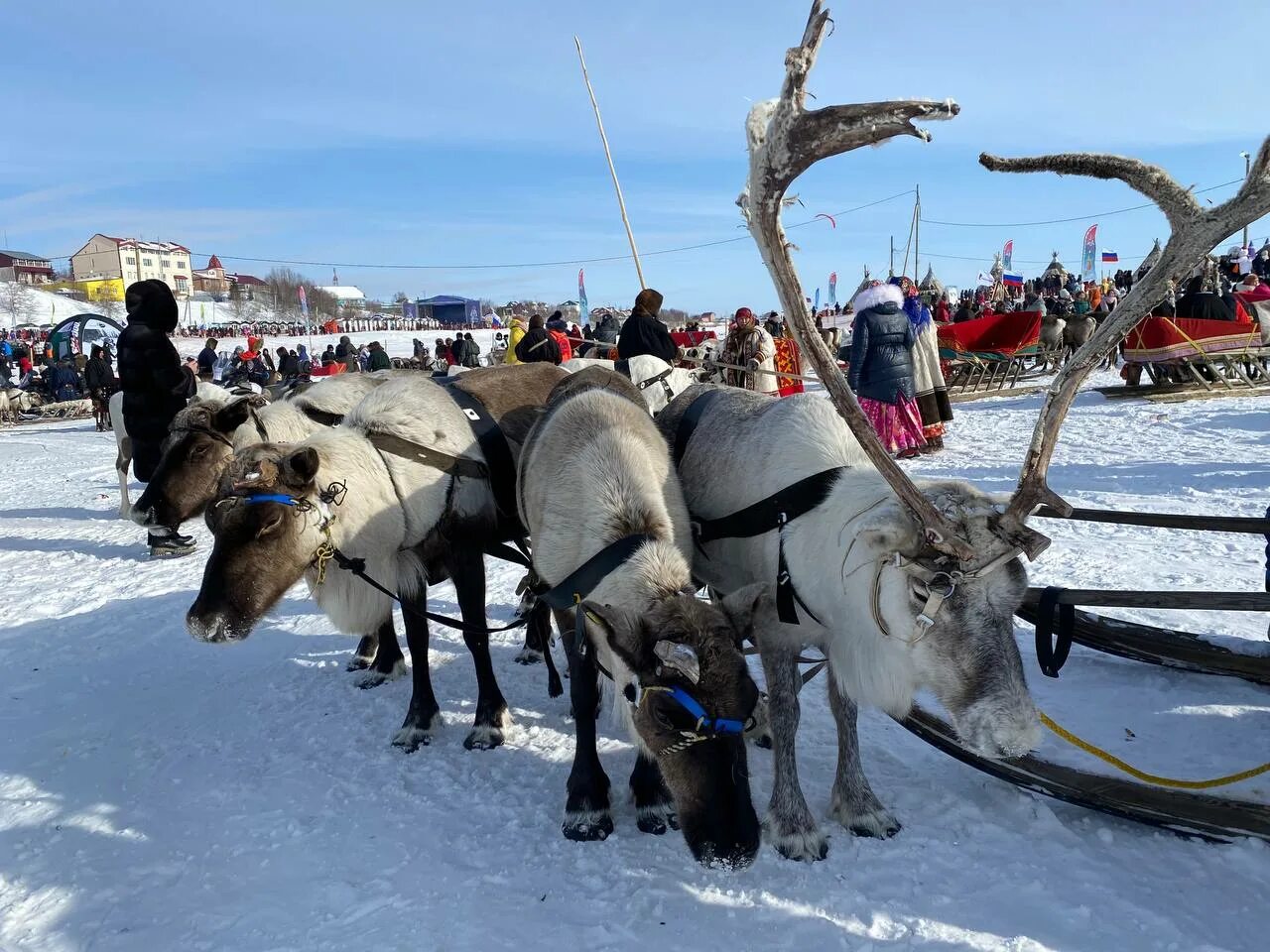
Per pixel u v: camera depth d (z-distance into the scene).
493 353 25.27
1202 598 2.95
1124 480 8.36
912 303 10.54
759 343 9.56
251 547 3.66
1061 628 3.13
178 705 4.90
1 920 3.06
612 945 2.75
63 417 26.69
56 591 7.41
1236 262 20.48
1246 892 2.81
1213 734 3.72
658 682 2.69
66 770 4.16
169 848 3.47
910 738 4.01
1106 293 21.98
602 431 3.55
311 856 3.34
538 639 5.22
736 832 2.60
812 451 3.32
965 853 3.10
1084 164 2.58
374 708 4.72
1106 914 2.74
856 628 2.99
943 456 10.28
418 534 4.15
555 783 3.83
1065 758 3.56
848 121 2.31
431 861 3.27
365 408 4.29
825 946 2.69
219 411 5.78
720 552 3.68
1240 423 10.85
